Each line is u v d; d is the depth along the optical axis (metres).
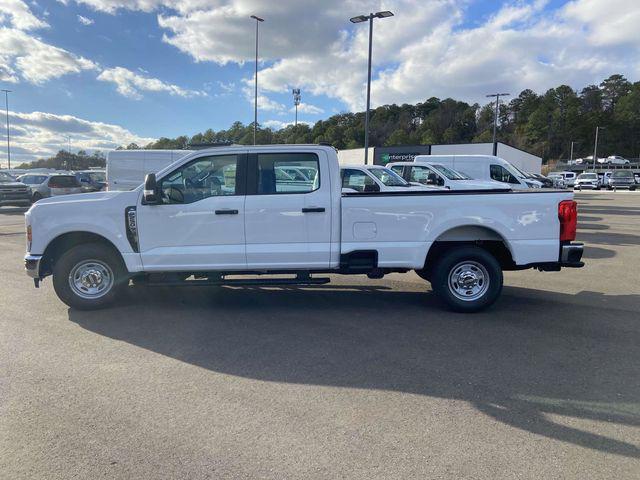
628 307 6.25
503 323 5.56
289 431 3.19
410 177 15.06
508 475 2.72
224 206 5.74
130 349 4.71
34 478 2.70
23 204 23.80
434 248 6.07
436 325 5.49
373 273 5.99
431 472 2.75
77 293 5.93
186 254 5.79
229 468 2.79
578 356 4.54
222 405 3.56
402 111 137.62
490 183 14.34
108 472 2.75
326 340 4.99
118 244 5.79
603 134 122.56
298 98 45.25
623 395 3.72
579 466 2.81
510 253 5.87
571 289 7.26
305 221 5.77
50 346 4.79
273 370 4.21
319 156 5.80
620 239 12.74
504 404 3.58
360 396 3.71
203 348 4.75
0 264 9.09
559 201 5.79
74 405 3.55
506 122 145.00
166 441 3.07
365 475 2.72
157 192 5.71
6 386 3.88
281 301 6.55
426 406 3.55
